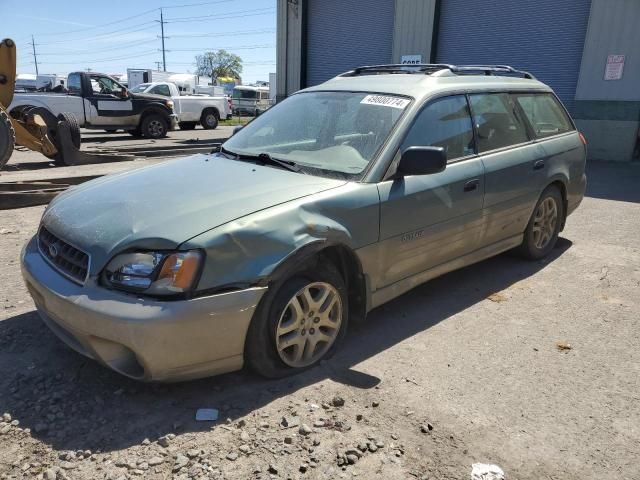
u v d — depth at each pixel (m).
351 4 17.58
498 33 14.38
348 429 2.65
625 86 12.34
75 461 2.39
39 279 2.89
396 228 3.47
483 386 3.09
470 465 2.44
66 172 9.96
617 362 3.40
